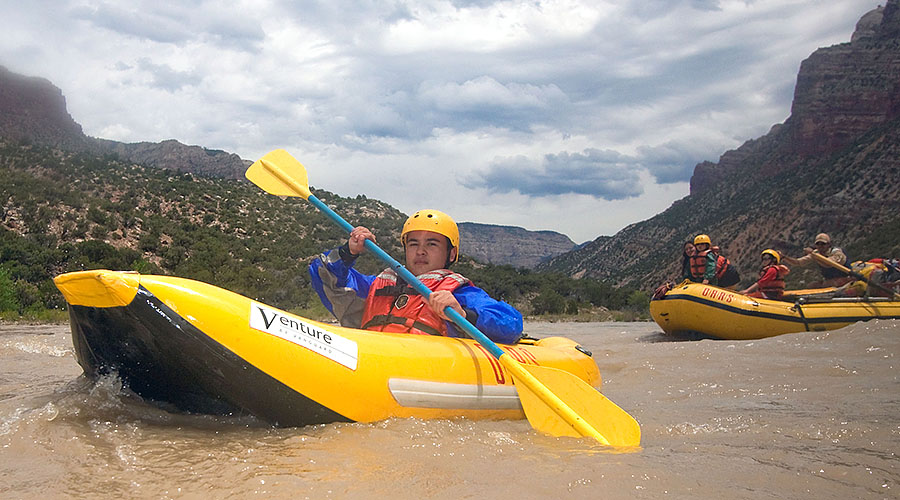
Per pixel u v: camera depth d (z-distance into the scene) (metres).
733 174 110.38
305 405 2.72
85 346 2.75
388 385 2.91
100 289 2.49
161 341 2.57
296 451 2.35
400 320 3.55
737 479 2.19
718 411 3.63
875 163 64.38
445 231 3.86
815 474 2.27
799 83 103.12
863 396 3.98
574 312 32.56
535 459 2.40
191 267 32.84
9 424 2.53
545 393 3.02
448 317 3.38
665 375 5.23
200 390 2.73
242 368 2.62
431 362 3.12
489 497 1.94
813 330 8.88
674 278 84.44
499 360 3.21
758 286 10.03
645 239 115.62
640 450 2.62
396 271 3.55
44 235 33.22
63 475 2.03
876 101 93.94
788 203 72.62
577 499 1.95
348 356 2.87
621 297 41.16
